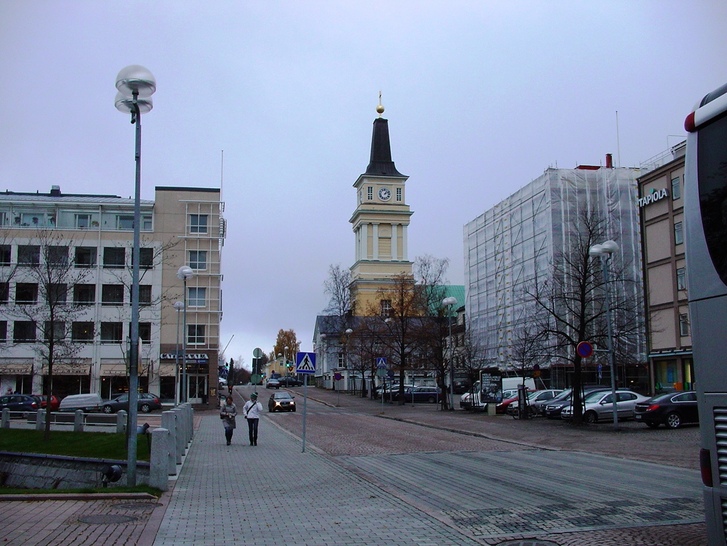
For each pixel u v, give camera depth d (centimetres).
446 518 1089
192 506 1215
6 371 5706
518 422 3625
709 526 716
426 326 5919
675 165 4931
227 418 2500
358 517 1110
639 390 5472
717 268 718
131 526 1017
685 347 4819
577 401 3259
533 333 5928
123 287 6091
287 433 3117
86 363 5919
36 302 5319
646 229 5247
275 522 1072
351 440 2739
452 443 2575
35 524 1016
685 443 2342
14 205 6128
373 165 10975
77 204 6191
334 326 9050
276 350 16650
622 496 1273
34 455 2098
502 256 7294
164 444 1403
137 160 1542
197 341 6172
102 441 2481
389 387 7112
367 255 10581
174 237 6241
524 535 958
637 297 4991
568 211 6175
